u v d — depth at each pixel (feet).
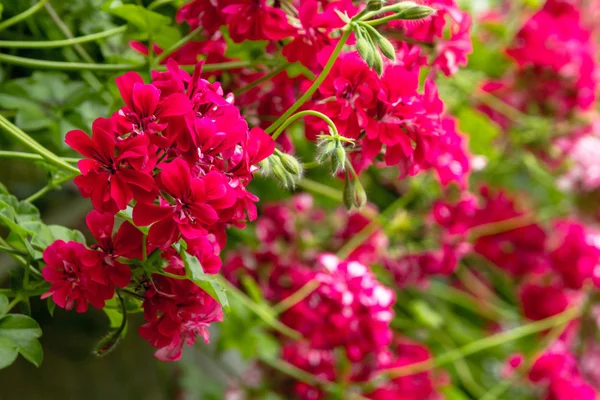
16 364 3.28
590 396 3.42
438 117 2.09
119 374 3.57
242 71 2.32
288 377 3.19
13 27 2.61
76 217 2.98
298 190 3.45
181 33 2.41
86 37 2.32
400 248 3.27
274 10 2.12
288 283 3.04
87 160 1.81
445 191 3.18
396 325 3.57
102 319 3.51
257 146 1.89
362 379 2.89
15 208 2.11
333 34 2.19
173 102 1.82
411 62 2.17
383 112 2.04
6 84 2.37
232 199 1.83
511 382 3.47
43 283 2.00
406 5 1.93
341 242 3.28
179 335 1.95
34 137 2.47
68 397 3.36
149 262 1.90
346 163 2.08
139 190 1.80
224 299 1.91
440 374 3.51
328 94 2.04
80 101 2.40
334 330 2.64
